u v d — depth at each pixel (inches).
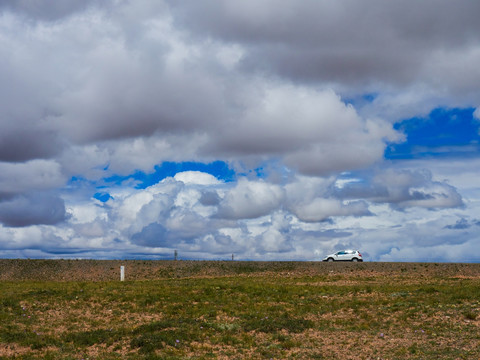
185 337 712.4
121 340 709.9
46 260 1745.8
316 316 853.8
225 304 968.3
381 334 703.7
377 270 1581.0
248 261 1754.4
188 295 1069.1
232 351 653.9
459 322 741.3
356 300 975.0
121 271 1528.1
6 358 618.5
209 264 1724.9
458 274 1489.9
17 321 821.2
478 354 590.9
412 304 889.5
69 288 1202.6
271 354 636.7
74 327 788.0
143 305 959.6
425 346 641.6
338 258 2214.6
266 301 999.6
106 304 972.6
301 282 1376.7
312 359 617.0
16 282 1453.0
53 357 622.2
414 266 1590.8
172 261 1759.4
